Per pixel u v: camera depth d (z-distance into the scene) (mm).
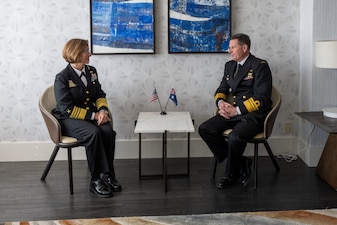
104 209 3422
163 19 4348
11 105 4445
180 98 4484
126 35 4320
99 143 3646
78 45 3711
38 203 3547
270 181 3938
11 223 3201
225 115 3887
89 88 3850
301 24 4383
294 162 4410
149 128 3639
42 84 4414
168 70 4434
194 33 4340
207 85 4473
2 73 4387
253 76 3848
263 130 3799
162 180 3994
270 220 3188
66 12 4312
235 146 3705
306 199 3553
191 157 4570
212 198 3598
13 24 4309
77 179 4035
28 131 4500
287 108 4543
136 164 4418
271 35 4422
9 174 4180
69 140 3668
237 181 3936
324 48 3768
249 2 4363
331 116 3893
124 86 4445
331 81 4188
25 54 4359
